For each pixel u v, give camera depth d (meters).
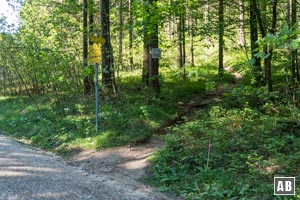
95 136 8.80
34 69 12.22
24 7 14.91
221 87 14.52
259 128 7.25
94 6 13.07
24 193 4.92
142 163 7.02
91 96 12.59
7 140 9.65
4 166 6.32
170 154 6.94
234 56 20.94
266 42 4.33
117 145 8.21
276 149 6.30
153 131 8.93
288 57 9.80
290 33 4.07
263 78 9.02
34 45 12.82
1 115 14.23
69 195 5.04
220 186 5.48
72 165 7.33
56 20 12.69
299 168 5.67
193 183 5.83
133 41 10.66
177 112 10.72
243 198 5.08
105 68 10.67
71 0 12.92
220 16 10.63
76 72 13.29
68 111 11.48
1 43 16.81
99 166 7.24
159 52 11.46
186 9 9.46
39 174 6.01
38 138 9.77
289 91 8.45
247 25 10.60
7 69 20.05
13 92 21.48
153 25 7.77
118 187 5.85
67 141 8.96
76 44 14.16
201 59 22.88
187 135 7.43
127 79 16.62
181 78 17.06
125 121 9.28
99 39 8.95
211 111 8.62
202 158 6.52
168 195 5.60
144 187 6.01
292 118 7.55
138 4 7.33
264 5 9.70
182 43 17.89
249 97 9.27
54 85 12.50
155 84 12.25
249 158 5.97
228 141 6.86
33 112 12.98
